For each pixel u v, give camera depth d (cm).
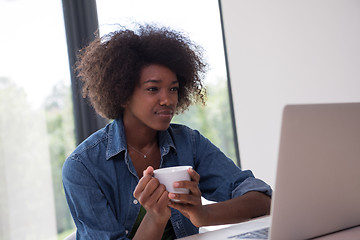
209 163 138
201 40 293
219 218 108
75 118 265
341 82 233
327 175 79
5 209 258
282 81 263
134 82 123
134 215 124
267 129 276
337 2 229
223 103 302
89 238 112
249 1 276
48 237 266
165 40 127
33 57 264
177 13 288
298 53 252
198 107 292
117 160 127
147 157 132
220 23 301
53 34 267
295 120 73
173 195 95
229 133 303
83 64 139
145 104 121
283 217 76
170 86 122
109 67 127
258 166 284
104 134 131
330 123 77
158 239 102
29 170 263
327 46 237
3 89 259
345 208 84
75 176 118
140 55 123
